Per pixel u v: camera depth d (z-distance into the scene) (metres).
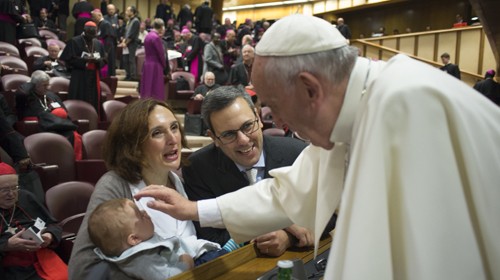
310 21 0.91
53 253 2.55
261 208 1.31
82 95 5.99
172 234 1.58
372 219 0.74
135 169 1.61
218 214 1.32
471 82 12.40
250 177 1.92
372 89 0.84
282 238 1.43
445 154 0.73
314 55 0.88
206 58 7.87
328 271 0.78
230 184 1.91
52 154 3.80
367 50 15.00
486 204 0.73
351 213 0.76
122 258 1.30
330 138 0.94
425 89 0.76
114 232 1.32
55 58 7.36
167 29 11.81
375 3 16.34
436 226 0.71
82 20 9.73
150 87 7.00
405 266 0.73
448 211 0.72
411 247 0.72
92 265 1.34
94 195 1.55
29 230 2.40
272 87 0.91
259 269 1.29
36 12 11.16
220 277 1.23
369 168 0.75
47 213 2.68
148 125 1.57
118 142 1.61
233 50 9.74
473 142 0.74
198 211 1.31
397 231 0.76
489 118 0.79
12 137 3.47
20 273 2.42
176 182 1.83
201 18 13.12
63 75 7.16
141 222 1.37
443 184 0.72
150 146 1.58
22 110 4.77
